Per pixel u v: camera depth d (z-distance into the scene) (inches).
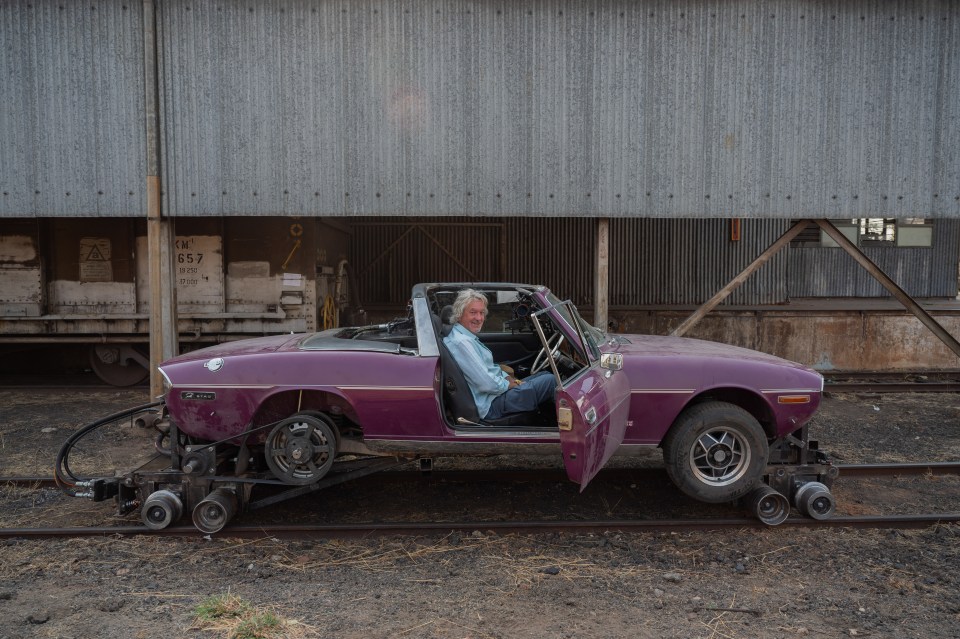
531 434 161.2
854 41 282.7
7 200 277.9
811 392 168.7
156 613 128.0
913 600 134.6
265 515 181.6
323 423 160.9
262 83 277.4
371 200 282.0
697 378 166.9
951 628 123.2
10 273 343.3
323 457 164.4
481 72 280.1
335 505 189.8
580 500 193.5
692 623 124.8
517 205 283.4
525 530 169.8
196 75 275.7
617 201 284.7
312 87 278.1
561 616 127.2
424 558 154.2
